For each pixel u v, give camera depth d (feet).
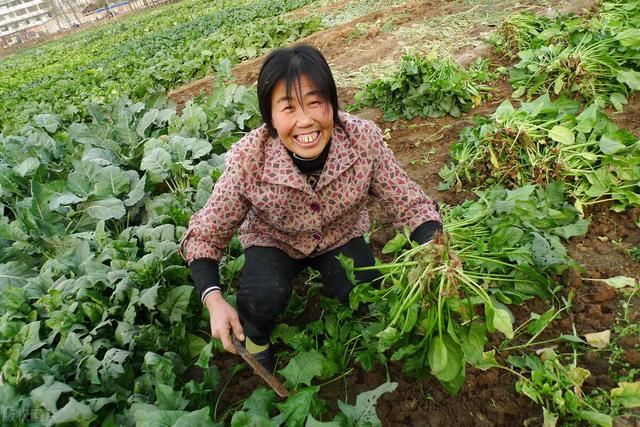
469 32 18.60
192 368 7.33
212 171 10.78
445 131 12.25
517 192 8.29
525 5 19.66
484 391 6.24
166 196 10.72
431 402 6.29
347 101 15.71
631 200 8.35
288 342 6.95
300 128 5.27
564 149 9.17
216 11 56.54
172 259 8.18
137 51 40.78
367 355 6.51
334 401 6.55
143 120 14.58
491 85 13.93
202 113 13.61
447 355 5.41
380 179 6.14
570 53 12.51
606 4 16.02
